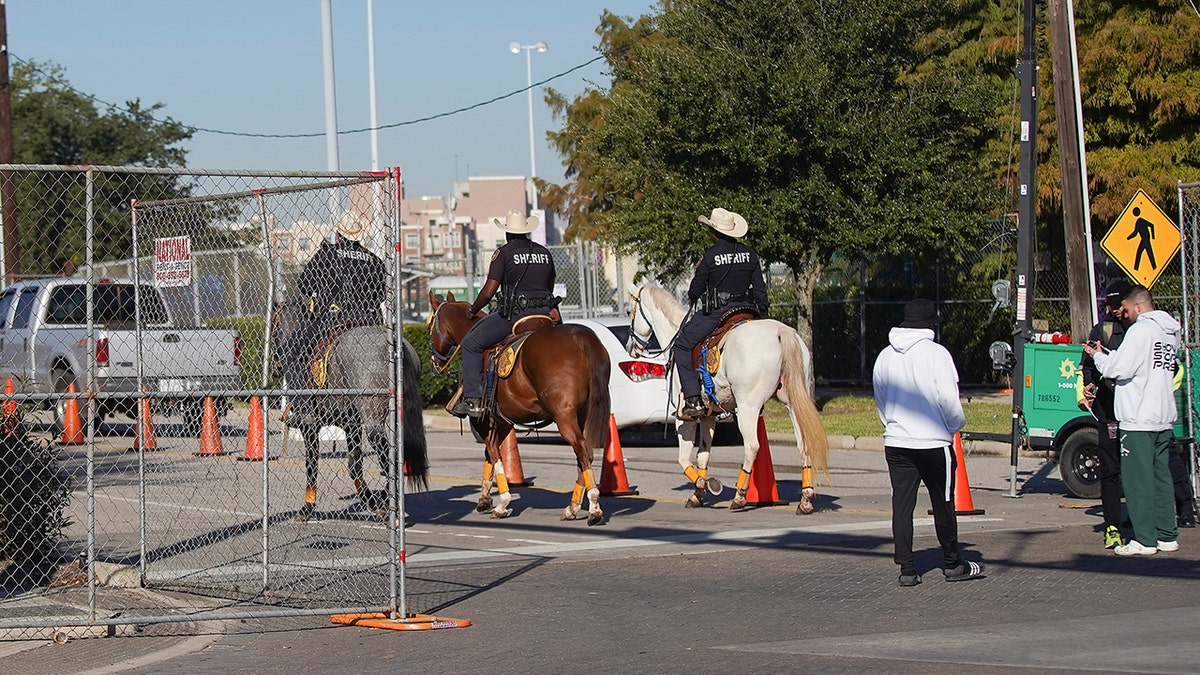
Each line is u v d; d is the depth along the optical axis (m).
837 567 10.48
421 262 35.69
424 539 12.23
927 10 23.89
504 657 7.77
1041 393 14.16
